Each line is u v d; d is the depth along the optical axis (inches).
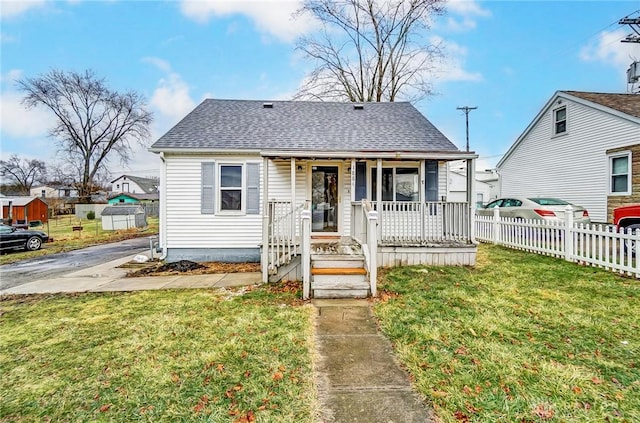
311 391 109.0
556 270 262.4
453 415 95.4
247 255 363.3
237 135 372.8
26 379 120.2
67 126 1403.8
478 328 154.6
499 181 700.7
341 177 360.5
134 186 2391.7
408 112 454.6
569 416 93.3
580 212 407.8
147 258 375.2
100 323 175.5
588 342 137.8
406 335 150.6
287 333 156.8
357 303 203.8
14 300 226.7
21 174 2065.7
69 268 353.4
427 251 290.7
